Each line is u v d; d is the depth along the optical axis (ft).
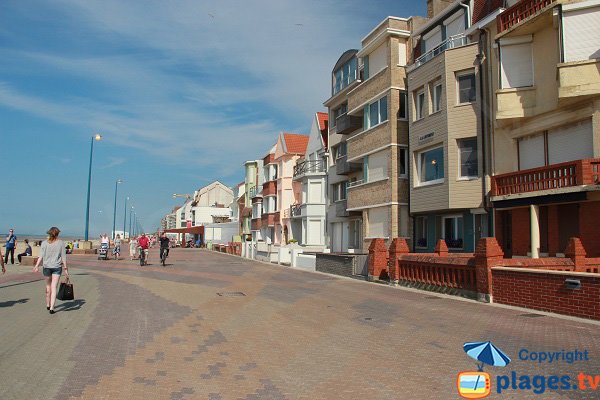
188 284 57.52
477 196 66.23
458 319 34.22
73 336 28.30
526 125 59.47
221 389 19.15
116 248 122.21
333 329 30.94
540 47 58.23
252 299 44.73
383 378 20.59
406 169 84.28
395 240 57.52
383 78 87.71
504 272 40.75
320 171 125.90
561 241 55.11
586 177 49.73
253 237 188.65
